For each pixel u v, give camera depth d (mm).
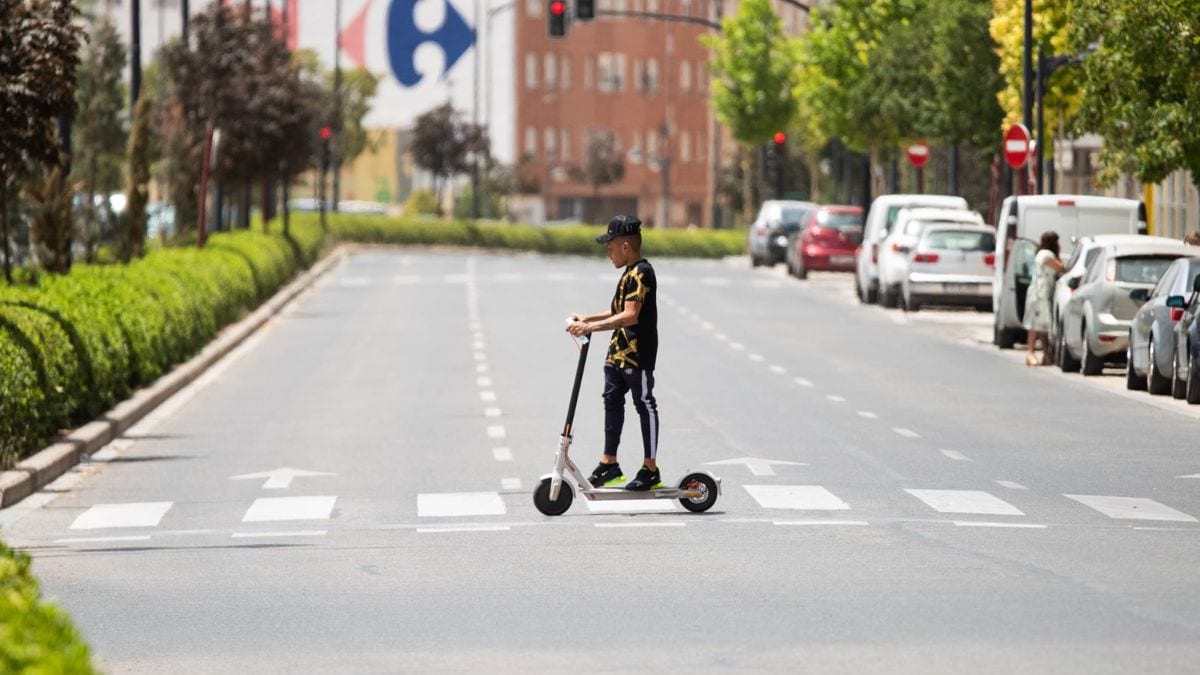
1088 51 73875
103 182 106188
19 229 68750
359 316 86312
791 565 25703
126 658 20422
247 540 29453
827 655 19688
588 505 32312
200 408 51250
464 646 20609
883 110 113250
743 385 54500
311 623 22266
